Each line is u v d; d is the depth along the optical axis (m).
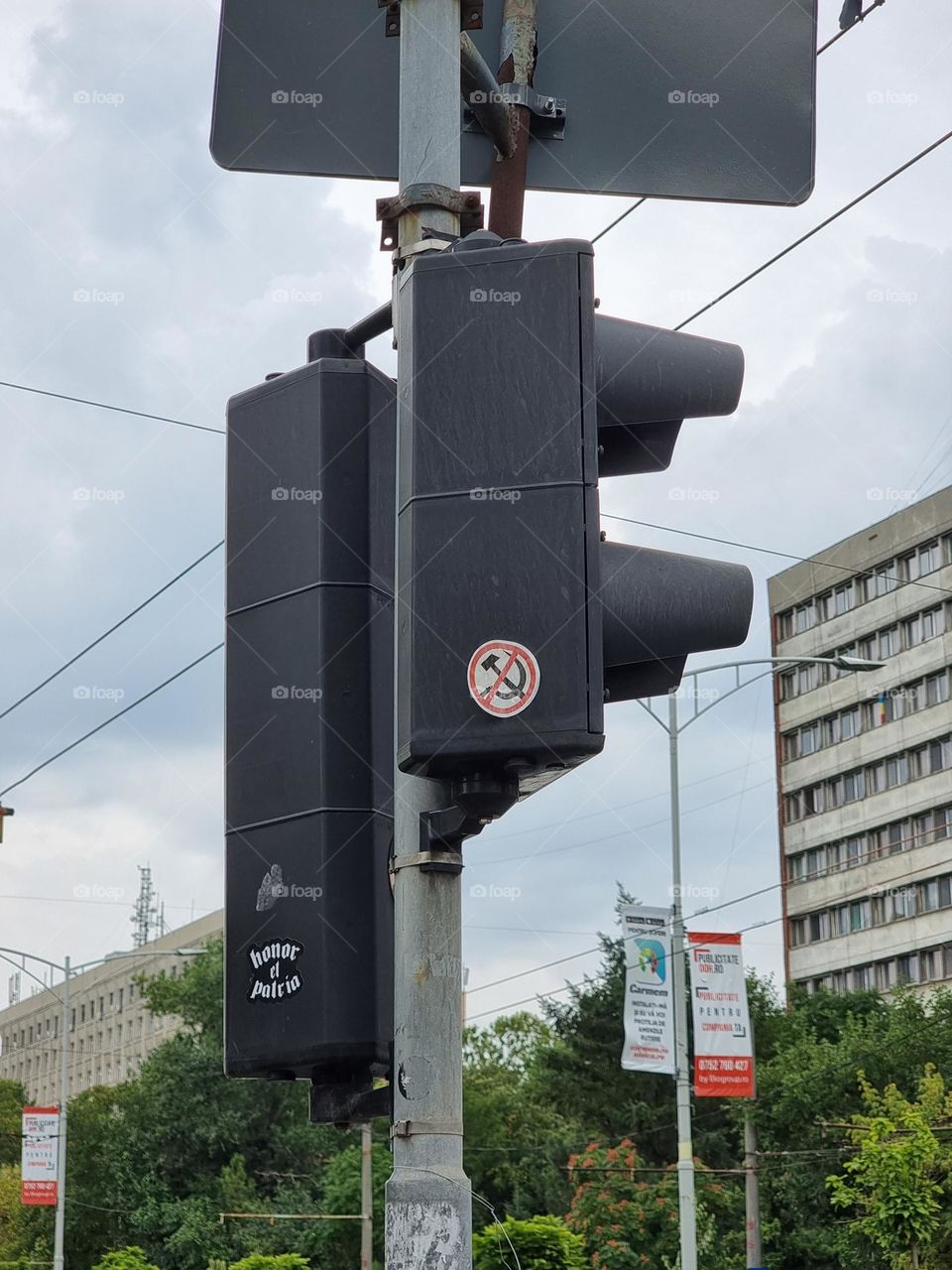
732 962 26.80
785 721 86.25
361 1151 49.09
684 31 4.00
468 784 2.92
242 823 3.41
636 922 26.73
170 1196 53.34
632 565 3.12
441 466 2.95
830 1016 57.28
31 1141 45.06
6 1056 152.75
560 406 2.95
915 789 78.25
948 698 77.25
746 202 3.99
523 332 2.98
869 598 82.06
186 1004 56.94
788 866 85.31
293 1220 50.09
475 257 3.02
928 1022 48.94
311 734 3.33
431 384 2.98
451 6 3.54
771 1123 48.78
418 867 3.11
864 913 80.06
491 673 2.86
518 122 3.79
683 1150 26.09
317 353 3.59
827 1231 44.97
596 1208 38.53
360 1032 3.20
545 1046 60.56
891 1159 33.78
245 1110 54.25
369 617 3.40
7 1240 64.81
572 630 2.87
